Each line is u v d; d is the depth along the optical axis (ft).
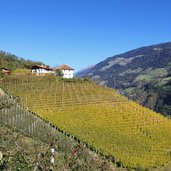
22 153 47.73
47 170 47.80
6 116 179.83
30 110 256.32
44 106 285.84
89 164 58.49
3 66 424.05
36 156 48.14
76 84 352.90
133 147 222.28
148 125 266.16
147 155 214.07
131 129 255.70
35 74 376.48
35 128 188.65
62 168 52.80
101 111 279.28
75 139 215.92
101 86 354.54
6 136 55.72
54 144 54.54
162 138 247.29
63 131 219.61
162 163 206.28
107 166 63.16
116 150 211.82
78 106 292.20
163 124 273.33
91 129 240.94
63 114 267.39
